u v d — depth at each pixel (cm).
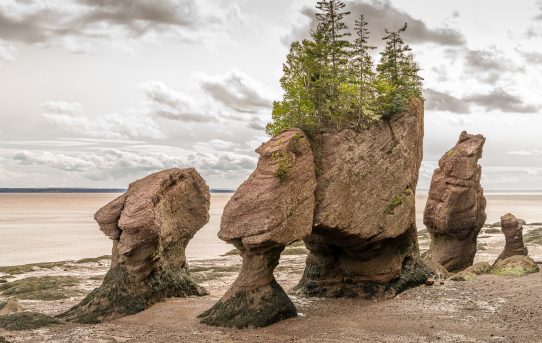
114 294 3706
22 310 3722
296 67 3778
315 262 4038
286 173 3234
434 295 3750
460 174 5188
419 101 4212
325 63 3803
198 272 5738
